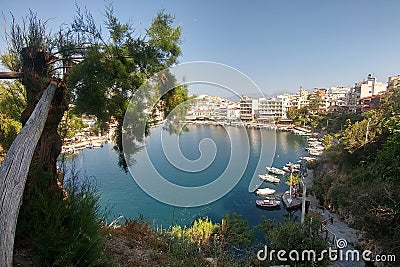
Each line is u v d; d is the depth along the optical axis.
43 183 2.59
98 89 2.99
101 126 3.55
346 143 17.45
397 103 19.12
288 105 62.84
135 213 10.16
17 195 1.48
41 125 2.08
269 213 15.86
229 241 5.63
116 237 3.92
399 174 7.18
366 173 11.57
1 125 3.07
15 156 1.67
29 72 2.79
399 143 7.31
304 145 41.12
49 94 2.53
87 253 2.30
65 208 2.41
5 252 1.28
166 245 4.05
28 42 2.84
